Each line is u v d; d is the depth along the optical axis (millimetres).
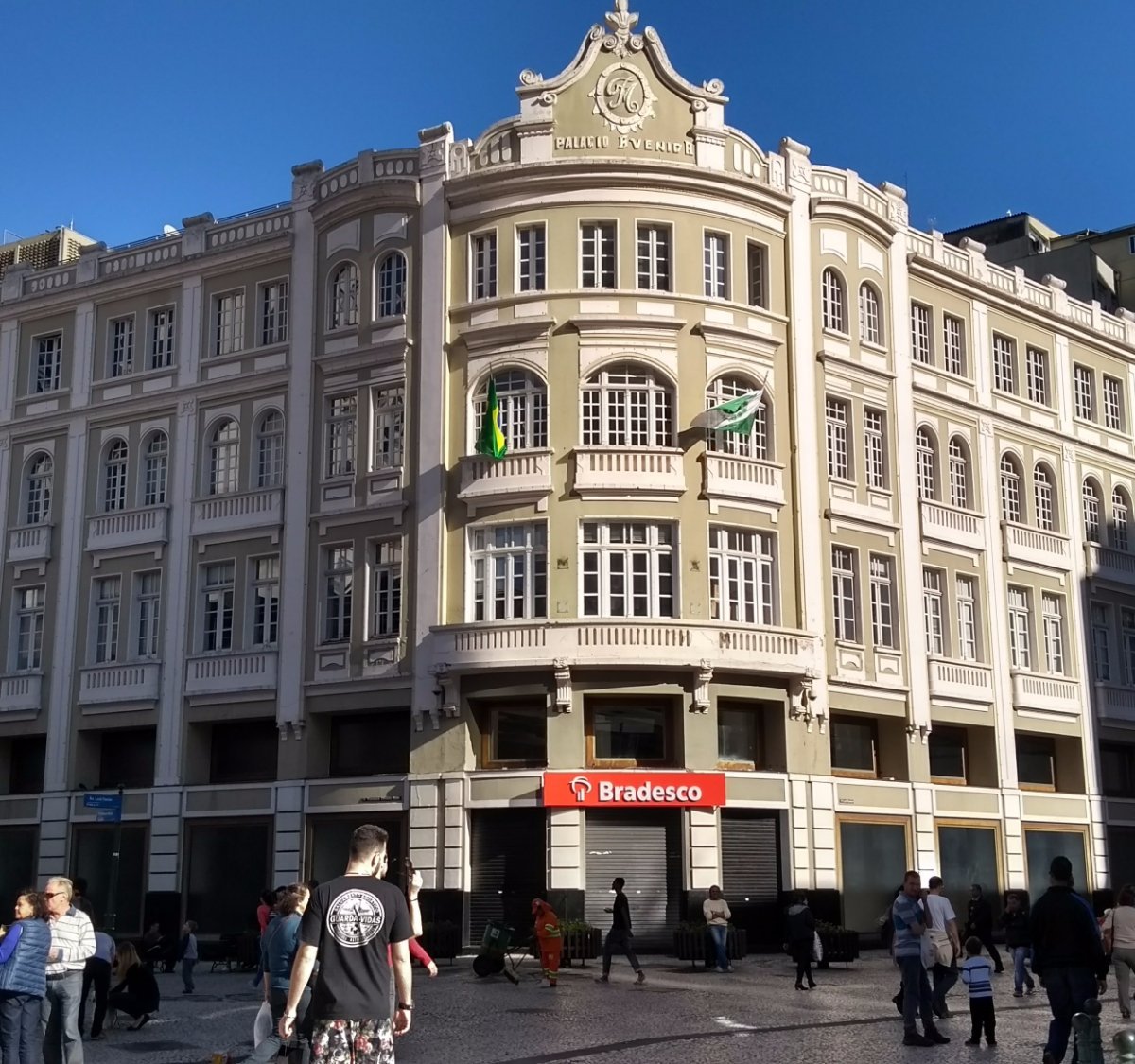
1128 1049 9906
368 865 9523
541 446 36156
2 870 42438
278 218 41562
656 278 37250
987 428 44938
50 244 54125
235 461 41344
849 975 29688
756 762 36594
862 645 39031
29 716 42750
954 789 41156
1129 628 48562
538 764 35250
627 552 35594
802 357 38812
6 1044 13305
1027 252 56938
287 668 38438
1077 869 44562
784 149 39906
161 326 43656
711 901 30500
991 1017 18266
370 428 38312
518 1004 23234
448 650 35438
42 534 43719
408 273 38406
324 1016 8938
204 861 39188
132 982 21234
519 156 37750
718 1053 17547
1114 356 50875
